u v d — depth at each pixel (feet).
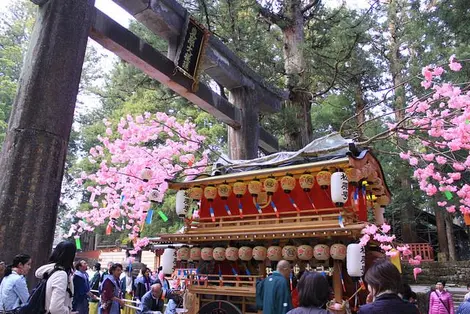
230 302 25.21
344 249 22.45
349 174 24.25
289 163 27.78
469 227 83.71
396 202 74.90
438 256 80.84
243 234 24.73
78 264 22.84
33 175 21.24
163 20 32.42
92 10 26.40
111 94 66.90
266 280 18.24
